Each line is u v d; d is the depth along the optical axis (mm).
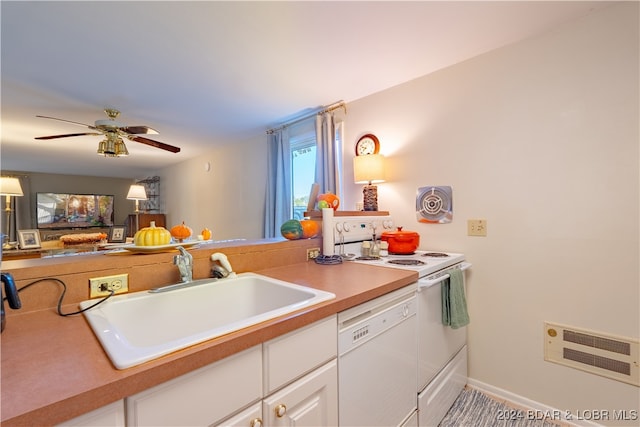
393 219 2293
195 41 1733
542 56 1638
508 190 1760
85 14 1486
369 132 2451
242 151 4012
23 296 895
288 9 1457
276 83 2254
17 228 6062
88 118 3033
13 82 2248
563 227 1579
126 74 2131
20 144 4016
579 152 1528
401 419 1279
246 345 722
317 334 921
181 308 1111
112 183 7215
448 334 1695
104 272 1036
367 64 1981
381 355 1176
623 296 1417
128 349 637
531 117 1676
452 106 1984
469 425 1561
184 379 629
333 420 969
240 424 721
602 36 1461
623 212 1414
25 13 1468
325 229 1742
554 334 1608
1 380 534
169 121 3184
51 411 470
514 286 1745
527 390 1702
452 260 1732
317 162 2742
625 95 1407
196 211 5023
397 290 1277
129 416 559
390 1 1398
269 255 1545
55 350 658
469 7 1441
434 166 2072
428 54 1860
